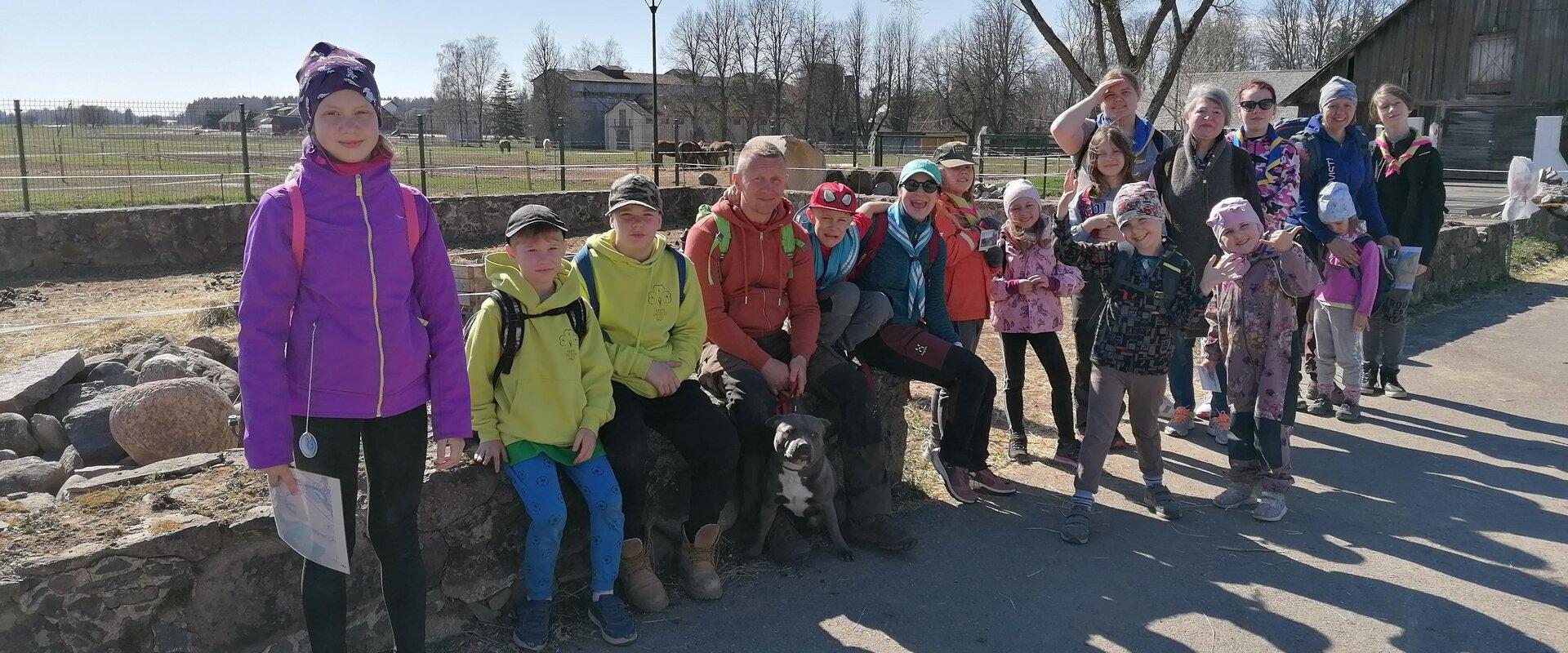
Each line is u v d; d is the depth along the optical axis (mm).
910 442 5383
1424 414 6172
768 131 81312
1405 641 3391
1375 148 6949
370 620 3055
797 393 3957
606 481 3361
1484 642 3379
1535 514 4531
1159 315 4203
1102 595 3723
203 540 2744
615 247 3602
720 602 3621
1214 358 4980
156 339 6117
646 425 3674
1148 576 3887
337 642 2725
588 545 3631
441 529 3186
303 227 2473
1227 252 4406
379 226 2559
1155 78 39094
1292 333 4410
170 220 11078
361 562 3006
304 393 2543
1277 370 4379
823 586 3762
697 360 3729
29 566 2504
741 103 82312
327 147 2514
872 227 4445
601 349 3422
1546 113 30109
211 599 2771
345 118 2486
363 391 2576
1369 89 32750
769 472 3805
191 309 8102
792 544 3939
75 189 13359
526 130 88000
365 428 2678
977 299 5000
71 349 5934
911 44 81125
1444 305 9562
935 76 77438
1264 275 4371
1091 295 5105
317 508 2521
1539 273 11633
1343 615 3572
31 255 10203
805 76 81688
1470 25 30953
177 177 12906
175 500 2918
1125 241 4289
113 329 7074
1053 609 3609
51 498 3045
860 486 4047
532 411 3266
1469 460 5297
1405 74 32156
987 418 4535
